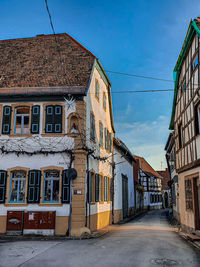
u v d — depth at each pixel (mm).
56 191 13969
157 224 21000
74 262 7609
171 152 26516
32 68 16703
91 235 13352
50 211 13312
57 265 7309
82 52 17734
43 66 16781
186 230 15031
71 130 14367
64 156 14078
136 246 10070
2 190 14008
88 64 16656
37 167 14117
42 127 14500
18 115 14977
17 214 13414
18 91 14680
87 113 15336
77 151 13969
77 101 14609
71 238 12594
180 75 16062
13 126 14742
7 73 16500
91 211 15195
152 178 52438
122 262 7559
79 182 13734
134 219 26734
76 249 9586
